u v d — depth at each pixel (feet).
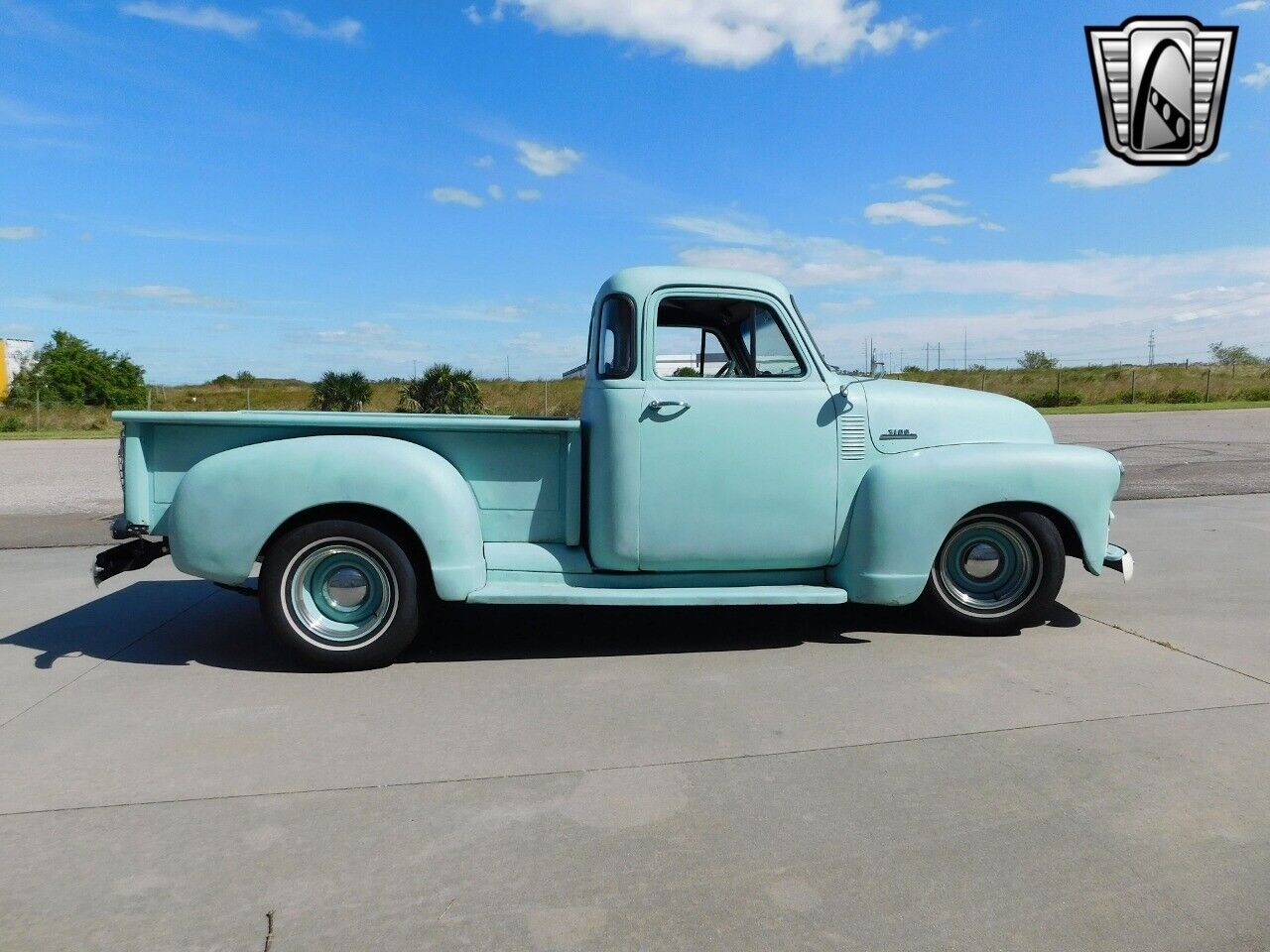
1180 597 17.58
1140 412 86.69
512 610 17.12
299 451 12.73
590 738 10.61
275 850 8.02
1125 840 8.11
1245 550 22.18
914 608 16.44
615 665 13.51
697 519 13.84
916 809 8.73
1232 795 8.96
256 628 15.90
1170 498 31.45
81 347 145.79
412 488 12.75
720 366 15.48
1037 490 14.19
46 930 6.81
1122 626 15.51
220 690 12.41
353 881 7.52
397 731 10.85
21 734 10.78
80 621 16.44
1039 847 8.00
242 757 10.09
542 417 14.29
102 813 8.71
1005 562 14.85
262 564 13.00
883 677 12.78
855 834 8.26
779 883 7.47
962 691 12.16
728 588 14.05
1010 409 15.53
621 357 13.94
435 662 13.70
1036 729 10.76
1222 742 10.30
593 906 7.14
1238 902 7.13
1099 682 12.48
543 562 13.83
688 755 10.09
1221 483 34.58
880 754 10.06
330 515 13.07
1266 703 11.59
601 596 13.23
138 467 13.21
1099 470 14.44
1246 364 138.21
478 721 11.18
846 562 14.28
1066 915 6.98
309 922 6.93
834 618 16.33
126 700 12.00
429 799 9.02
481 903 7.20
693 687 12.44
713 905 7.15
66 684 12.69
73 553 23.88
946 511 14.01
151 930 6.82
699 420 13.74
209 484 12.66
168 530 13.26
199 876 7.59
